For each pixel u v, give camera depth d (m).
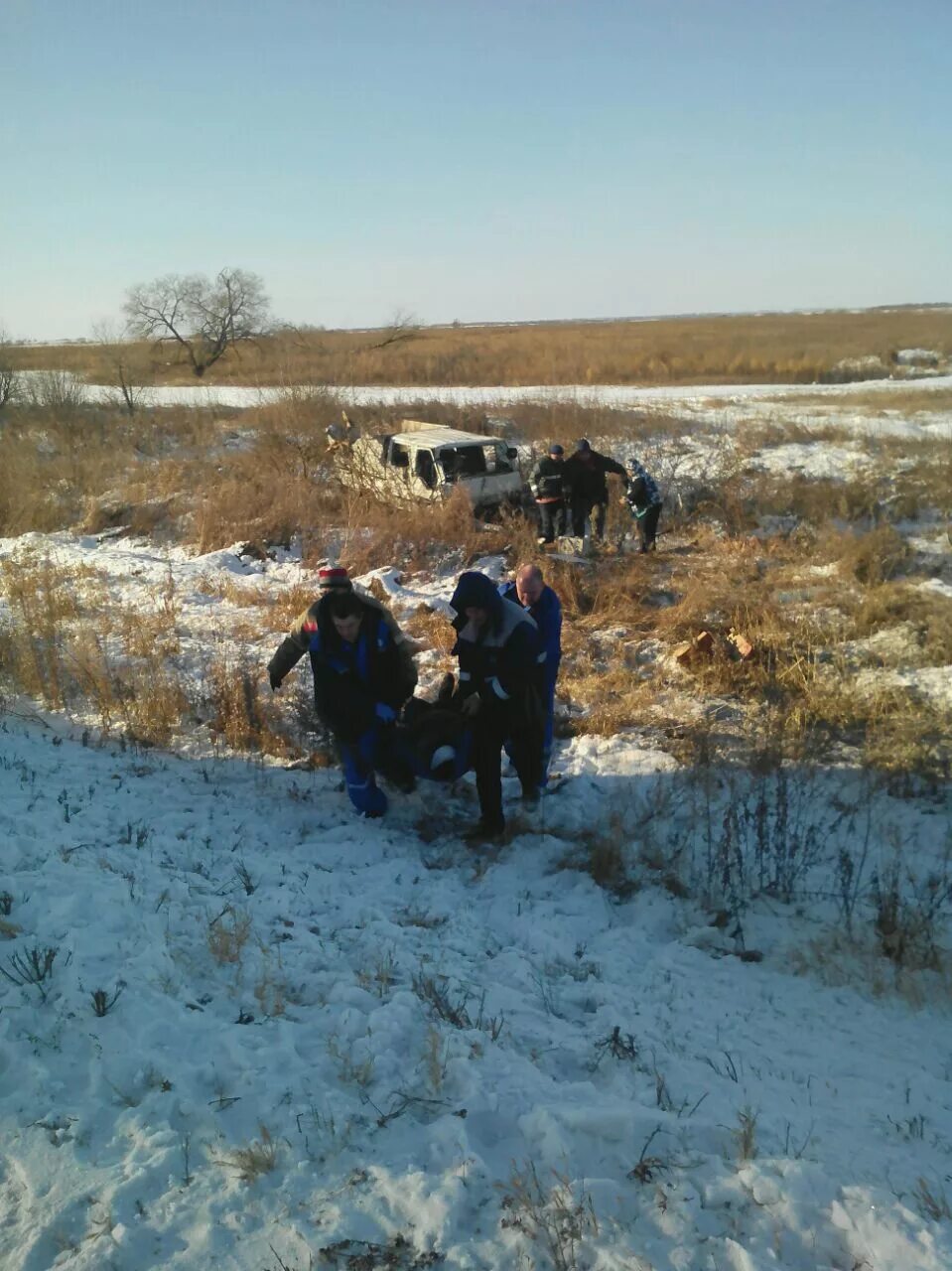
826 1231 2.78
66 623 10.45
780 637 9.41
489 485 14.89
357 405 21.53
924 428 19.47
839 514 14.31
